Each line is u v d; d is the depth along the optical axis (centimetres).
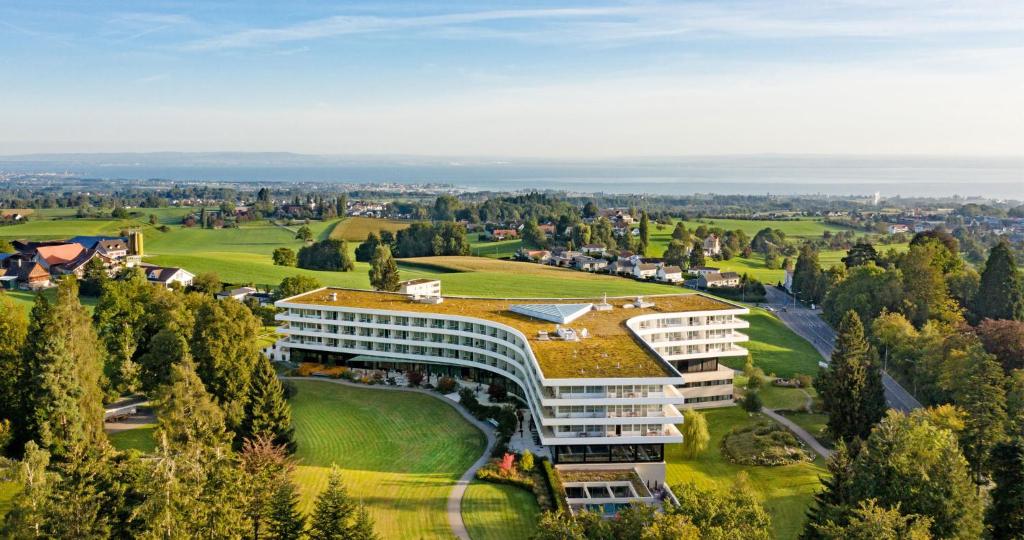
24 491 5506
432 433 9725
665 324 11775
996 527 6688
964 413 8731
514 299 13538
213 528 5425
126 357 9869
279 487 6088
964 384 9806
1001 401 8344
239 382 9388
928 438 6600
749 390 11806
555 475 8069
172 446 6956
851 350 9812
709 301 13062
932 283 14962
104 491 5566
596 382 8412
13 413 8031
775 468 8988
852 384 9631
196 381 7888
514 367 11094
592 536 5612
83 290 17125
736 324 12006
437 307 12800
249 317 10638
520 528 7081
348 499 5972
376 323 12606
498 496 7744
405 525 7075
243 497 5716
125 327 10262
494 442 9381
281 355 13412
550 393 8644
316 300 13412
